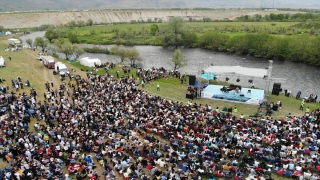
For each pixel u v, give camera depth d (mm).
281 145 31797
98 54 113625
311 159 29438
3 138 33156
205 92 54531
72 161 29016
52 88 57500
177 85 63250
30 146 30203
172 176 26203
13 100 45156
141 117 39344
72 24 194750
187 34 134250
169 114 40406
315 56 93812
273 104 47688
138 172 27500
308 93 65812
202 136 33812
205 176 28391
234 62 101125
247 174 28359
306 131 35062
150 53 117688
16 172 25984
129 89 54625
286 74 83500
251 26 155000
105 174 27453
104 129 36125
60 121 37281
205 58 107938
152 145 32656
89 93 50750
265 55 108875
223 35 125938
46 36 146250
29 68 75250
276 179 28047
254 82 72312
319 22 140375
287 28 144375
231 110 46531
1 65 74312
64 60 91938
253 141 33688
